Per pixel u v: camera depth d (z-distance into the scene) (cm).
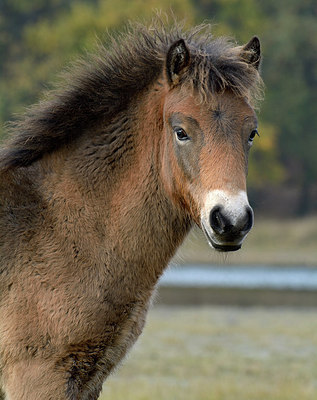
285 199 15988
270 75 15775
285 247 12331
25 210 1756
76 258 1720
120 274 1733
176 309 5356
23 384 1670
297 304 5575
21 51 14912
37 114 1836
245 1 15025
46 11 16100
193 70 1645
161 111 1745
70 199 1766
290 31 15875
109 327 1722
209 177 1560
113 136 1792
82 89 1830
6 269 1719
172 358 3603
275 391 2938
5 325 1694
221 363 3509
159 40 1853
